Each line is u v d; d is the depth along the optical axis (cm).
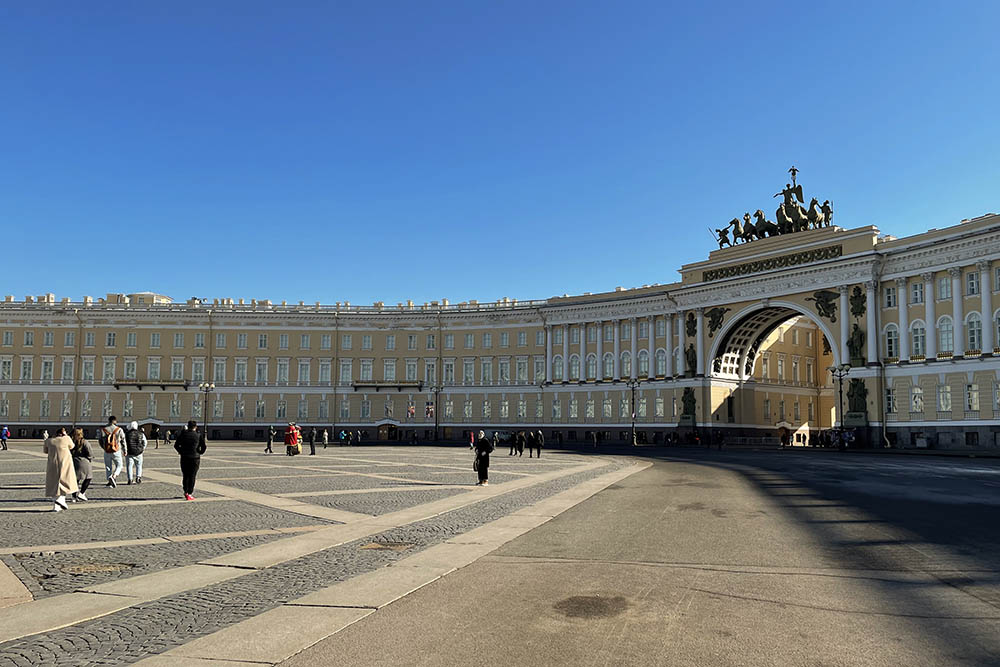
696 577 1242
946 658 830
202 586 1166
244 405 11231
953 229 7106
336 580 1209
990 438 6681
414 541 1597
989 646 872
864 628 945
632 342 10019
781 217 8800
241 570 1288
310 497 2473
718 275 9219
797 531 1764
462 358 11250
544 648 867
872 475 3762
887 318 7625
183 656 834
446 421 11194
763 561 1381
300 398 11312
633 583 1197
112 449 2819
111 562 1355
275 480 3147
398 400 11369
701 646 874
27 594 1109
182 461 2416
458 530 1762
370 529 1766
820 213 8662
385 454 6009
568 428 10488
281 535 1669
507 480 3334
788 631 932
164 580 1208
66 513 2033
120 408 11100
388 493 2647
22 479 3088
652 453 6806
